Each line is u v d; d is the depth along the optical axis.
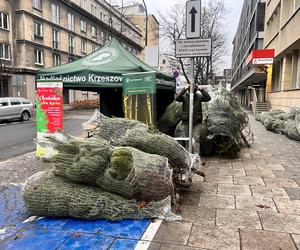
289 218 4.13
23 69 31.91
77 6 41.19
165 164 4.21
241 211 4.37
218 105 8.14
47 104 7.50
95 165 4.10
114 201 4.06
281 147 9.78
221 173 6.44
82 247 3.41
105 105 10.21
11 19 31.47
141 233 3.70
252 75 33.56
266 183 5.70
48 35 35.78
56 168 4.28
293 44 19.27
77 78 7.48
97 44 47.88
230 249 3.36
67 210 4.04
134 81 7.00
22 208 4.68
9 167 7.39
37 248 3.42
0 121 20.69
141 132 4.93
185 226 3.90
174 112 8.59
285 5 22.25
